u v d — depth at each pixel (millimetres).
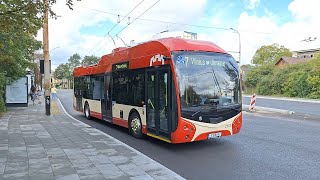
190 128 8570
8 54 17828
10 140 10109
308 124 14641
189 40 9570
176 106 8570
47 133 11617
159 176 6234
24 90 25062
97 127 14242
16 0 7402
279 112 21219
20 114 19250
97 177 6145
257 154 8445
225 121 9133
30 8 7785
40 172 6457
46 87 18672
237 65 9742
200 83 8883
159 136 9453
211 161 7840
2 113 19609
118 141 9969
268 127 13547
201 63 9023
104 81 14398
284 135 11391
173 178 6105
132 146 9781
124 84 12070
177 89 8562
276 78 49531
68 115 18938
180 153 8773
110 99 13586
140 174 6359
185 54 8875
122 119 12289
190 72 8805
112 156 7891
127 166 6961
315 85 40156
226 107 9195
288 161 7656
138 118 10977
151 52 9938
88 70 17156
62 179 6004
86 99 17531
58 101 35531
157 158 8219
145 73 10305
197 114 8680
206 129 8812
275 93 49562
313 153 8438
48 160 7453
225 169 7082
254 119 16859
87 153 8219
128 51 11766
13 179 5984
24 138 10500
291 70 48094
